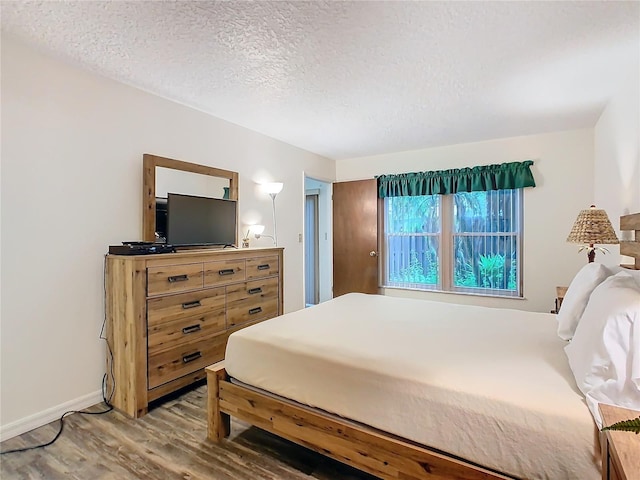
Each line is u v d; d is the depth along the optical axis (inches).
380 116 131.2
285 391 68.9
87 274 92.7
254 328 83.0
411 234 191.2
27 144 81.7
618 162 107.7
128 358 88.7
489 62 88.9
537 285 158.7
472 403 50.7
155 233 107.7
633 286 57.5
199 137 124.3
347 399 61.5
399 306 107.5
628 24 72.3
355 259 203.9
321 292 229.6
